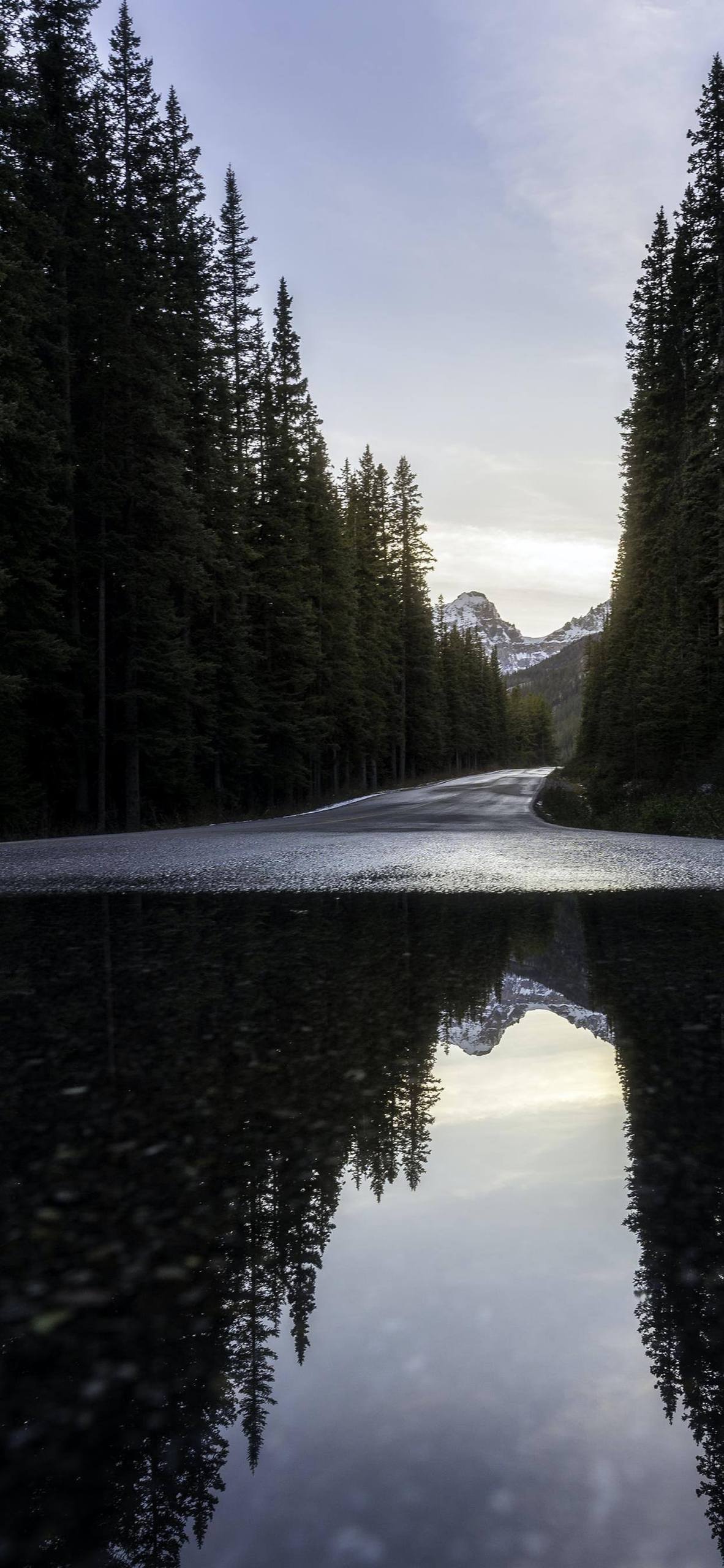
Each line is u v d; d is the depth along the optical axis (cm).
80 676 2469
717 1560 81
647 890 885
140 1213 176
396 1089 263
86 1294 142
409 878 1034
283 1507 91
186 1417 107
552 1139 217
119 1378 118
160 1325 132
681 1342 122
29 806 2262
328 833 2061
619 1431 103
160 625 2575
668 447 3394
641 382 3572
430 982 433
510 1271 147
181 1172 199
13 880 1047
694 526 2923
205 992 416
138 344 2478
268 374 3716
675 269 3150
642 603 3741
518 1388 112
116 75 2597
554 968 466
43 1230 168
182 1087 269
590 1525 88
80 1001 397
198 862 1273
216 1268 150
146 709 2666
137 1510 91
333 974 457
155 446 2547
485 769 11888
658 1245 156
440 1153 208
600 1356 120
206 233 2969
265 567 3688
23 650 2066
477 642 12650
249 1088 266
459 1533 85
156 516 2525
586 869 1138
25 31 2309
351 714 4853
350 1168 199
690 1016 355
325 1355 121
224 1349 124
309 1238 162
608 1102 247
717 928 610
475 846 1608
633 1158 203
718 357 2838
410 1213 173
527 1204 177
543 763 18550
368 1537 85
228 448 3183
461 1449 100
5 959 509
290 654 3800
